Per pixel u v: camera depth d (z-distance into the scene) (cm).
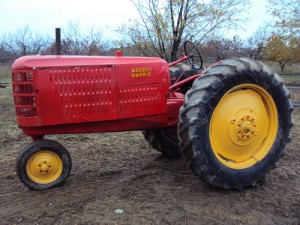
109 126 389
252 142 384
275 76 385
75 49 1268
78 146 566
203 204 343
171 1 1000
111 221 311
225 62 367
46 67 357
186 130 345
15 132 673
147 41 1051
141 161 486
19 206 345
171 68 490
